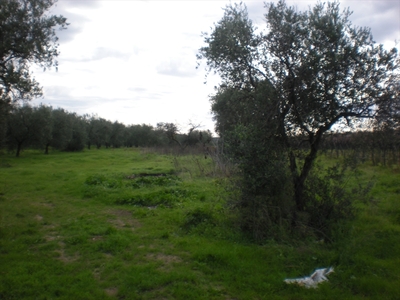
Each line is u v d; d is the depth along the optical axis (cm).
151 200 1080
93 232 746
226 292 465
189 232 747
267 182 680
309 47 680
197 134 3647
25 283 475
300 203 728
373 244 652
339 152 974
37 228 788
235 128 719
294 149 725
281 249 608
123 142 6494
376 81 677
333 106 674
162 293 456
